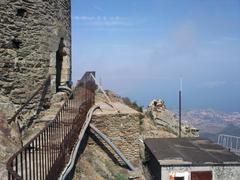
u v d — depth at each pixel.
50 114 10.59
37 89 10.42
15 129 8.41
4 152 7.34
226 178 10.59
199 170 10.53
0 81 9.35
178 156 11.09
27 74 10.12
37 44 10.42
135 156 12.22
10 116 9.05
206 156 11.15
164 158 10.88
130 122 12.20
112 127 12.08
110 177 10.52
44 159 7.16
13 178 4.85
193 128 17.78
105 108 13.10
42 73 10.64
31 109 10.17
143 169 12.46
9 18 9.57
